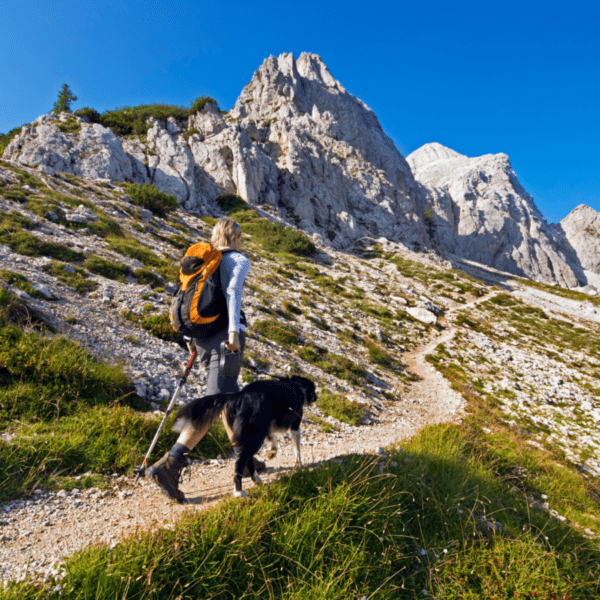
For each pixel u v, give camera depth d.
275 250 38.47
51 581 2.59
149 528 3.21
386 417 11.16
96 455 4.48
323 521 3.54
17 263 11.38
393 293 33.88
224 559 2.93
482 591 3.55
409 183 88.12
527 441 12.74
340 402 10.34
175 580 2.77
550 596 3.61
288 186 58.38
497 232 101.56
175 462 3.45
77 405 5.61
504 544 4.16
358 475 4.11
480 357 23.61
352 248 56.22
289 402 3.87
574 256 118.69
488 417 13.71
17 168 24.81
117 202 27.95
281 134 64.62
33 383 5.60
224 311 3.32
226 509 3.48
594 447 14.07
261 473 4.65
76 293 10.95
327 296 27.69
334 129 81.75
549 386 21.00
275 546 3.28
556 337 31.95
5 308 7.32
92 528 3.31
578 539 5.21
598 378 23.77
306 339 16.41
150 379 7.55
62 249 14.09
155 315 10.94
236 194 51.72
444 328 28.78
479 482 5.59
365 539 3.56
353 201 68.88
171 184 42.97
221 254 3.34
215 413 3.28
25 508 3.43
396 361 19.61
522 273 98.94
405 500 4.39
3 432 4.50
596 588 4.08
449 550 3.90
